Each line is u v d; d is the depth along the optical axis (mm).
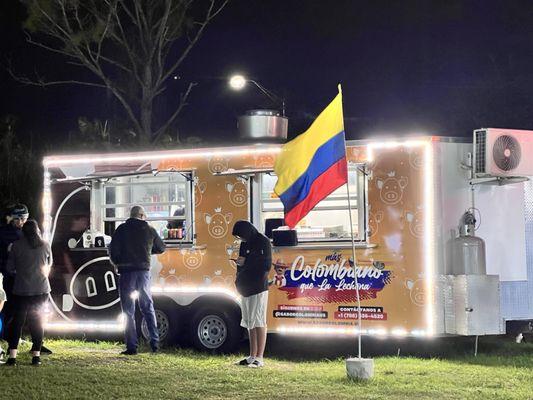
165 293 11352
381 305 10133
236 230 9805
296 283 10602
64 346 11406
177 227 11438
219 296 11023
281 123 11383
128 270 10492
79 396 8102
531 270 10555
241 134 11367
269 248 9836
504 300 10344
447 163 10109
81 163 11992
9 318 10297
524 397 7781
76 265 11922
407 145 10094
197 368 9570
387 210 10156
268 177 10992
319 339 12195
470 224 10055
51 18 19484
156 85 20547
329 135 8945
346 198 10477
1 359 9922
